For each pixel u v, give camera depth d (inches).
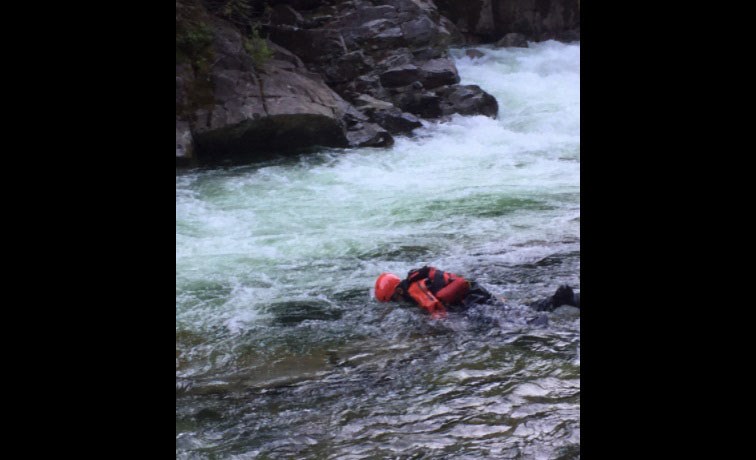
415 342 198.4
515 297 229.1
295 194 374.6
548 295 229.8
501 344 194.2
